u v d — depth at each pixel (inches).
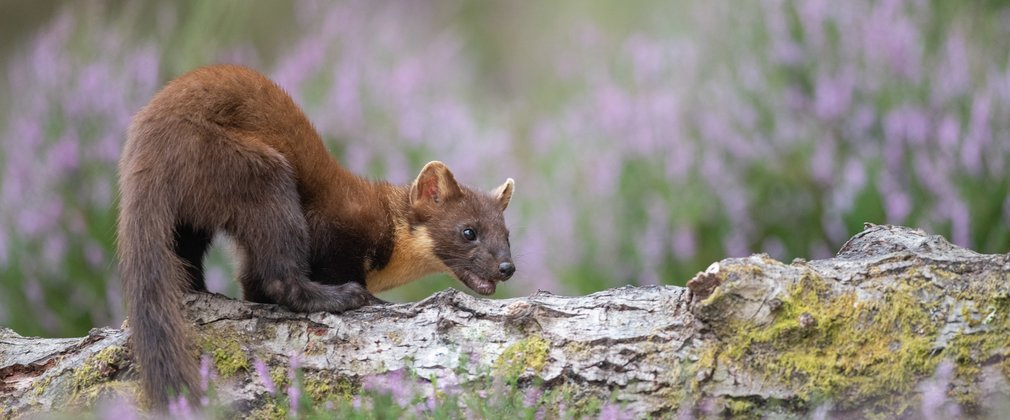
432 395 273.7
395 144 580.1
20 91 567.8
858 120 531.5
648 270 524.7
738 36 606.2
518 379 272.8
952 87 521.7
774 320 267.0
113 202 455.8
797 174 547.5
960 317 263.3
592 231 545.0
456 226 368.5
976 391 255.8
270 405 279.3
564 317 281.0
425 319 286.7
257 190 298.0
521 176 609.6
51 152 514.0
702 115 567.8
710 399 264.8
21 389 292.4
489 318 283.4
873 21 549.0
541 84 872.9
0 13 900.6
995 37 560.1
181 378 274.1
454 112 617.3
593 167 565.9
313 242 327.0
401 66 619.8
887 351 261.6
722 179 533.3
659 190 550.3
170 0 742.5
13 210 515.5
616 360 272.4
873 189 507.2
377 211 345.4
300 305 294.2
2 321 508.1
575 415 268.2
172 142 294.2
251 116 309.4
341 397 280.1
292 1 839.1
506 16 1019.3
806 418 260.8
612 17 932.6
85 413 280.8
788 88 565.0
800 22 580.4
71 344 301.9
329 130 570.9
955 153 496.4
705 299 269.4
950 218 485.1
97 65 545.6
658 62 626.2
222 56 654.5
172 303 282.7
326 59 611.2
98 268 511.2
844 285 270.5
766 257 276.8
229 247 337.7
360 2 725.3
